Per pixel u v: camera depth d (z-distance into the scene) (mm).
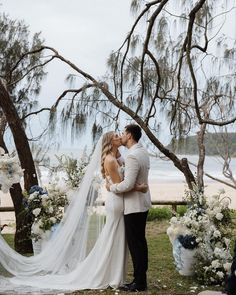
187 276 5414
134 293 4750
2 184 5105
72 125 8070
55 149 8727
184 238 5336
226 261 5160
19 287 4926
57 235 5348
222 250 5188
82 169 6004
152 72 7680
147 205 4906
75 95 8227
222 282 5094
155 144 7559
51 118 8359
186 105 7758
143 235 4898
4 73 9414
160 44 7422
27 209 6129
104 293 4750
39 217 5918
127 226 4859
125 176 4793
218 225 5449
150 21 4312
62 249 5285
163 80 7676
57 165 6617
